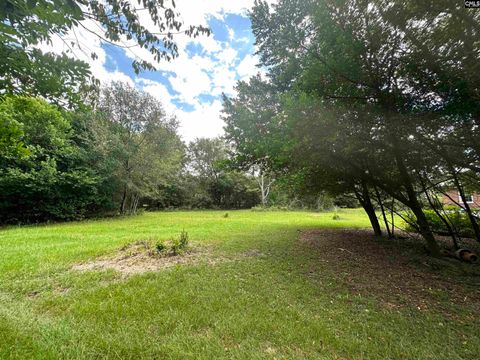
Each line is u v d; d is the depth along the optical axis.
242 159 5.72
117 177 16.08
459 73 2.99
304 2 3.66
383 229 10.30
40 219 13.37
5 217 12.41
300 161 5.05
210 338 2.21
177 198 29.75
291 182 6.53
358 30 3.53
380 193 8.11
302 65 4.38
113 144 15.52
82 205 14.45
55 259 4.86
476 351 2.07
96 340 2.14
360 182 7.34
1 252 5.45
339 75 3.64
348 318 2.63
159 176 18.67
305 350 2.06
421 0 2.90
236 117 5.63
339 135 3.96
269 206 25.66
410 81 3.57
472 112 3.07
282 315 2.65
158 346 2.07
